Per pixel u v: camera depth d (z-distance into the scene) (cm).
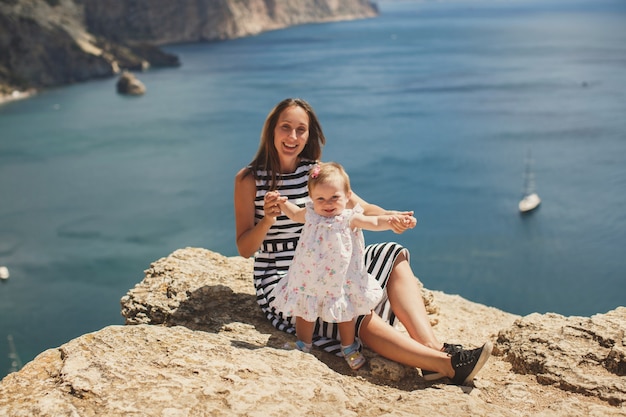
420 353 354
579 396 336
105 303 2839
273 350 350
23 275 3164
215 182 4875
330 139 6444
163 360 322
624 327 388
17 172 5122
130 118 7219
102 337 344
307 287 366
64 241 3662
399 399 320
